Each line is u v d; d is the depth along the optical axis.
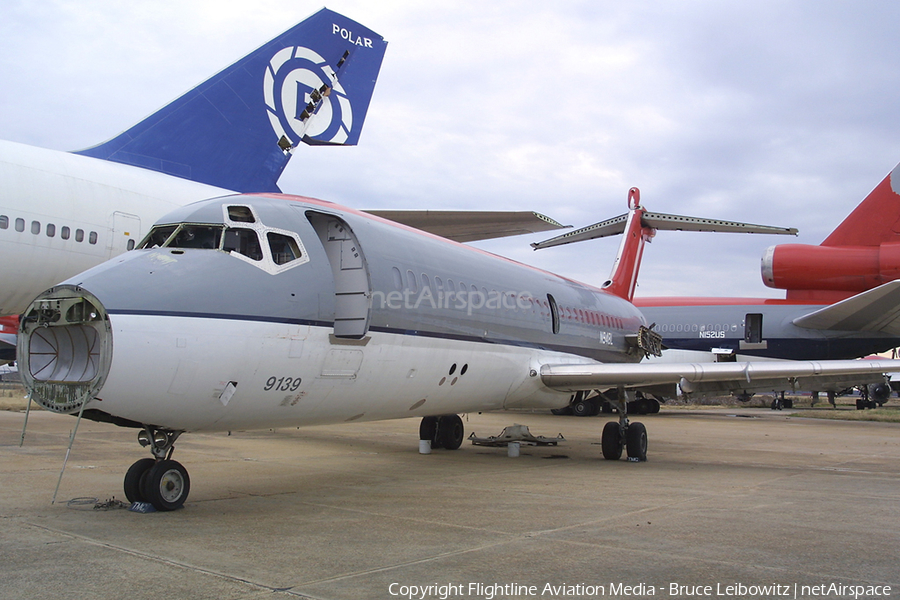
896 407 43.03
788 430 21.70
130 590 4.06
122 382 5.78
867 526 6.39
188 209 7.22
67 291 5.93
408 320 8.88
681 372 11.67
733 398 46.81
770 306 30.47
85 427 16.31
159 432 6.67
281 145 15.83
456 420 13.95
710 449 15.06
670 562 4.90
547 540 5.57
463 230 16.52
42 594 3.96
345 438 15.84
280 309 6.96
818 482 9.59
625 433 12.47
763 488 8.90
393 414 9.45
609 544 5.44
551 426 22.94
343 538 5.57
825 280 29.31
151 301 6.07
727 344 30.67
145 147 13.70
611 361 16.27
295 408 7.47
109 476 8.77
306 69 16.25
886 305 25.67
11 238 10.48
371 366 8.23
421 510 6.95
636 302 33.12
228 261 6.85
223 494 7.82
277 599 3.93
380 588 4.18
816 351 29.45
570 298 14.47
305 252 7.52
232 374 6.52
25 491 7.61
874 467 11.73
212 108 14.65
